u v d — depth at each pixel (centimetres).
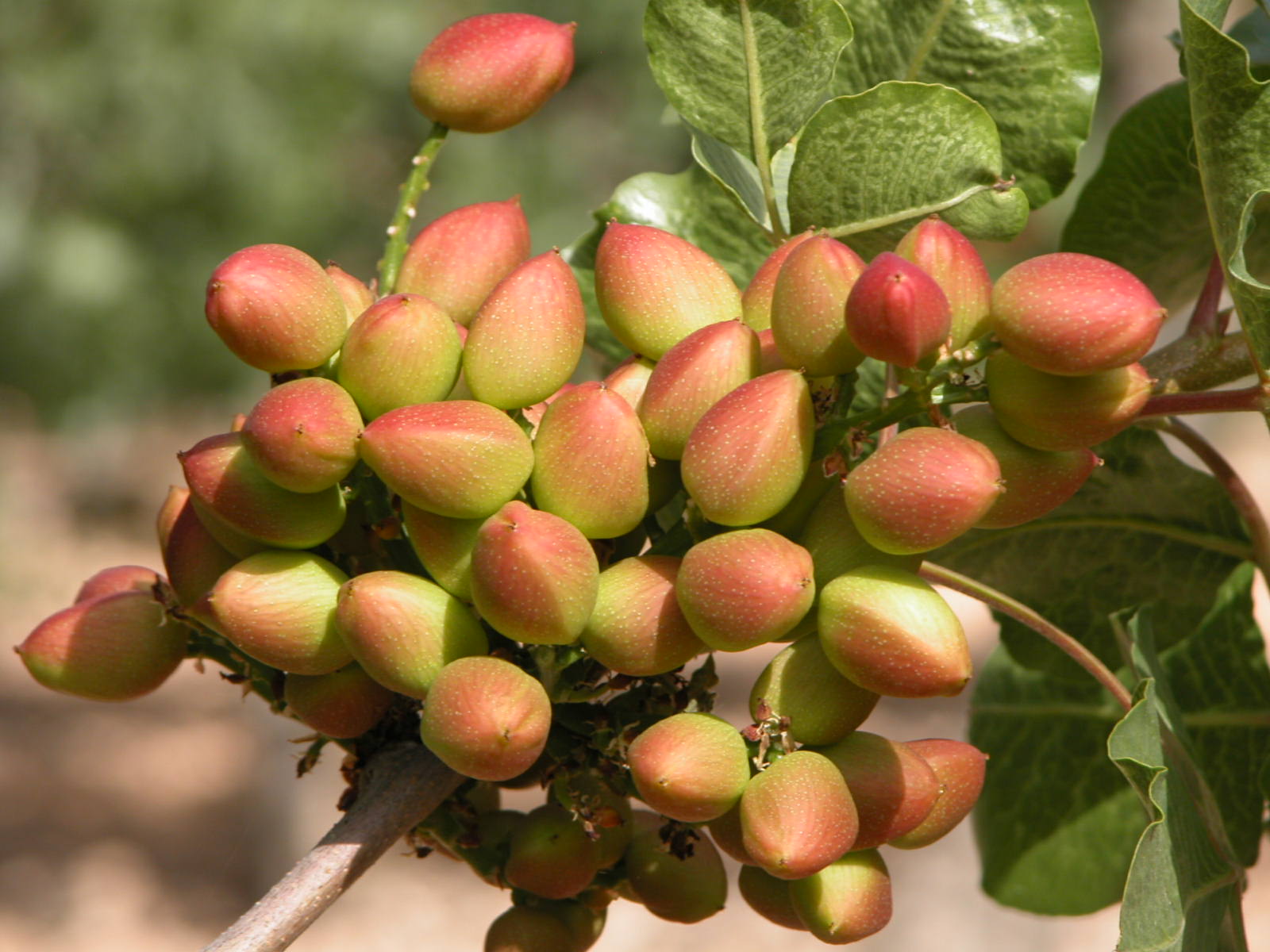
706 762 43
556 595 43
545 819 47
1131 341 42
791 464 43
